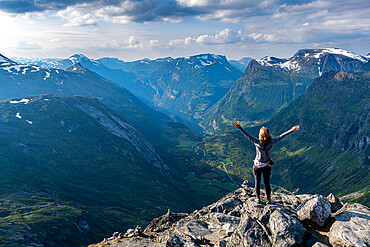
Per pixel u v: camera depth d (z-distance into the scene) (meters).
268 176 11.87
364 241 8.75
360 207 11.62
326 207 11.08
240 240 11.12
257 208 12.79
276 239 10.10
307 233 10.36
